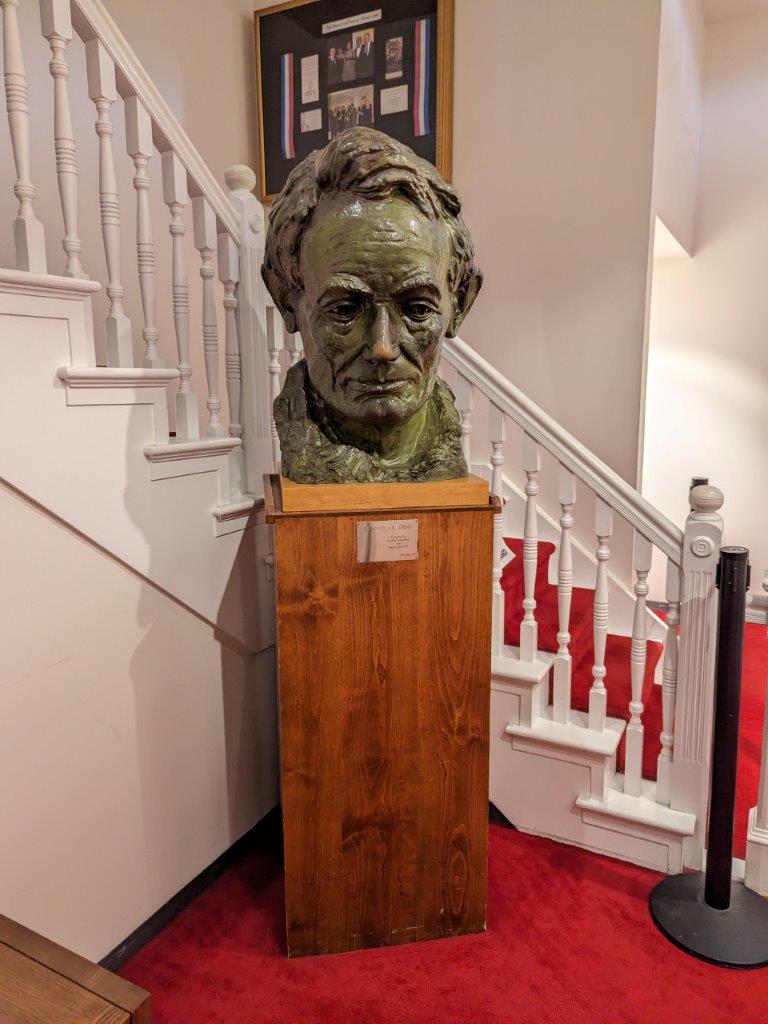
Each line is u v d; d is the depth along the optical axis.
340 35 3.02
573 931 1.67
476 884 1.64
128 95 1.52
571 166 2.68
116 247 1.49
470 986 1.50
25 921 1.35
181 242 1.67
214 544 1.75
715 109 3.74
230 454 1.87
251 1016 1.43
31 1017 0.73
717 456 4.05
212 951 1.60
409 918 1.63
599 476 1.88
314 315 1.32
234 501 1.83
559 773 2.00
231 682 1.88
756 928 1.63
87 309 1.38
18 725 1.31
